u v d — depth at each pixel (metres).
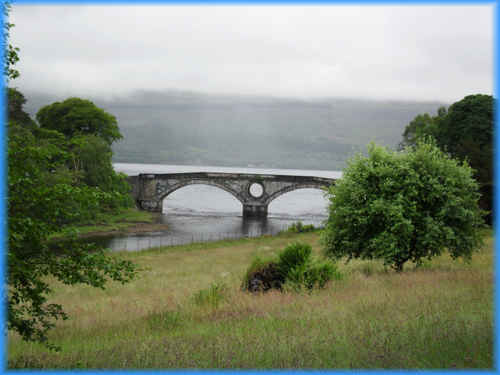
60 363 8.48
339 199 22.75
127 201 78.69
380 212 21.45
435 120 73.00
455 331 8.23
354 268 24.55
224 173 94.12
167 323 12.29
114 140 89.25
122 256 41.22
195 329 11.10
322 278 17.78
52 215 9.38
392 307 11.10
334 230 22.77
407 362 6.96
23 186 9.32
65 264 9.44
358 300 12.71
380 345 7.73
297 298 14.41
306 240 50.56
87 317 15.02
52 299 21.03
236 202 125.88
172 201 120.62
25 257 9.28
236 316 12.17
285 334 9.05
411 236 21.38
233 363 7.38
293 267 18.31
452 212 21.27
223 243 52.28
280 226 78.81
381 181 21.66
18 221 8.52
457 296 12.10
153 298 18.50
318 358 7.29
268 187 94.00
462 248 21.86
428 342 7.77
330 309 11.61
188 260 37.72
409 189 21.22
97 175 63.97
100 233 63.16
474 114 59.31
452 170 21.94
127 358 8.12
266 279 18.06
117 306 16.97
